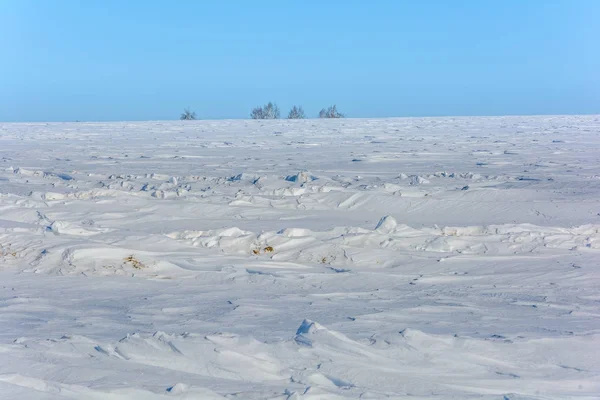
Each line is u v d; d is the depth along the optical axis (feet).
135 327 21.36
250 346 18.28
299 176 63.62
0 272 29.81
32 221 41.73
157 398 14.57
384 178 69.21
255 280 29.07
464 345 19.07
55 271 30.04
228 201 49.90
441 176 70.18
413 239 36.22
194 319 22.57
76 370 16.24
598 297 26.50
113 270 30.14
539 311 24.13
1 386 14.58
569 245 36.14
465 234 38.88
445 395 15.65
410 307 24.41
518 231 39.14
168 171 76.13
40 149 108.17
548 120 222.07
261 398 14.74
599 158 89.30
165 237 35.42
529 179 67.10
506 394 15.83
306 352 18.06
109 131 164.35
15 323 21.81
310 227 41.83
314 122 224.12
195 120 259.19
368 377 16.60
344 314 23.39
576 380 17.01
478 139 130.62
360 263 32.78
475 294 27.02
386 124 202.80
